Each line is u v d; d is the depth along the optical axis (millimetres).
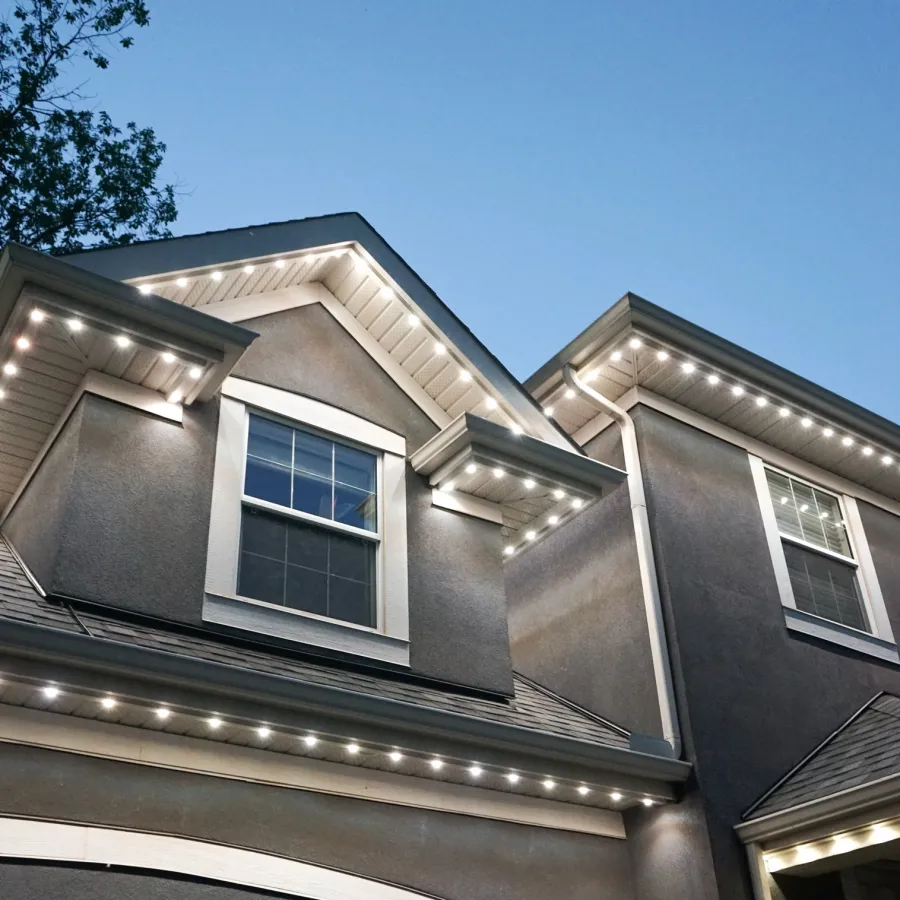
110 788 5812
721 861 7809
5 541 7816
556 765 7469
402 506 8594
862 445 11508
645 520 9602
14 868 5324
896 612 11320
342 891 6391
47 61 15859
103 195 16141
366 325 9336
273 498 7914
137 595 6770
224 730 6180
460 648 8250
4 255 6559
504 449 8516
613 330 9945
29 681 5418
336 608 7812
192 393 7625
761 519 10562
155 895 5676
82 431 7098
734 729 8766
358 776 6852
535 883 7395
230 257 8078
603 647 9492
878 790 7156
